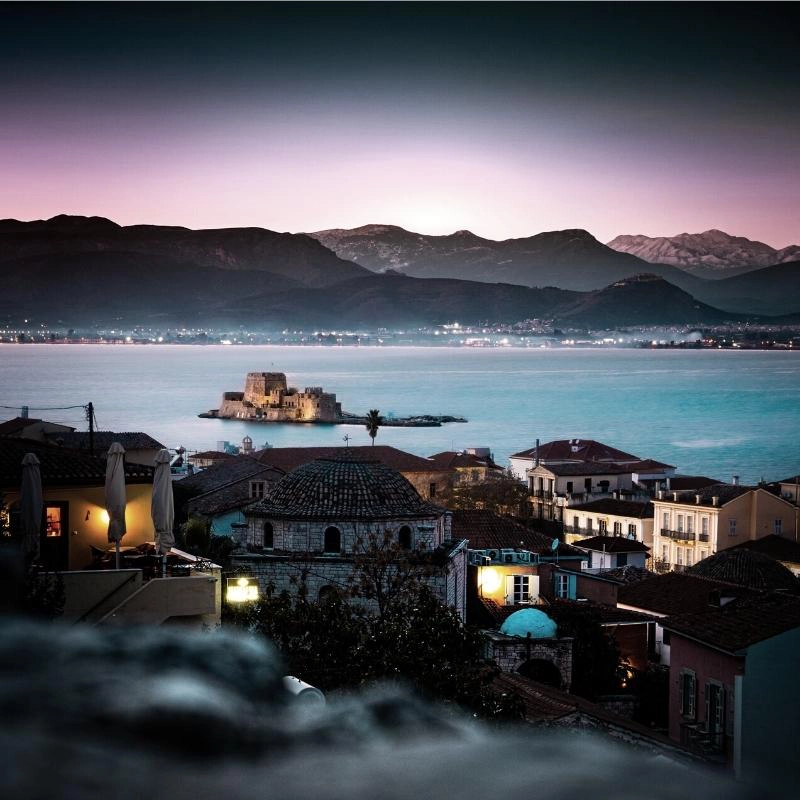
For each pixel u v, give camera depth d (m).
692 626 54.22
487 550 89.75
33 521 41.25
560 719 44.91
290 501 68.31
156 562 45.69
